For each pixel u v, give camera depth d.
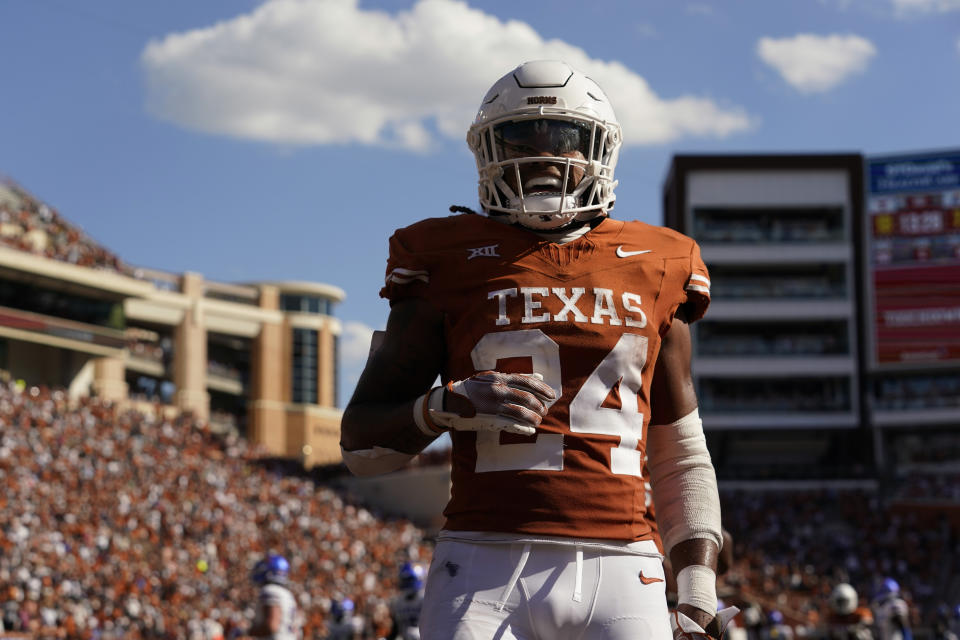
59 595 22.91
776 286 46.78
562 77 3.06
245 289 58.41
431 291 2.95
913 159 45.31
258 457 45.25
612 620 2.67
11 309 44.06
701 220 46.75
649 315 2.90
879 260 45.16
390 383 2.95
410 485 44.38
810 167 46.69
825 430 46.56
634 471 2.81
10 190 49.22
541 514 2.71
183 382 53.75
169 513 31.95
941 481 42.09
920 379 45.31
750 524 41.22
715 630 2.96
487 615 2.65
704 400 46.66
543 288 2.85
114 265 49.88
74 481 31.64
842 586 11.02
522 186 3.02
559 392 2.78
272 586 8.09
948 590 35.62
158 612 24.12
